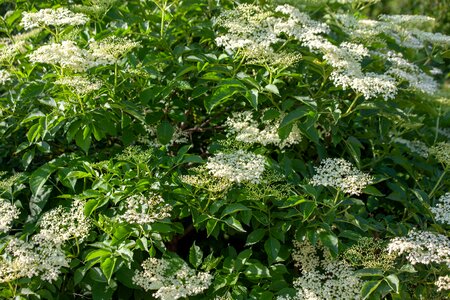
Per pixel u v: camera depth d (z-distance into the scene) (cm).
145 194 113
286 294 112
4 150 142
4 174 131
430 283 115
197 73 136
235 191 117
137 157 114
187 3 143
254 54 124
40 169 121
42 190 124
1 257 112
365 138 147
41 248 109
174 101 136
